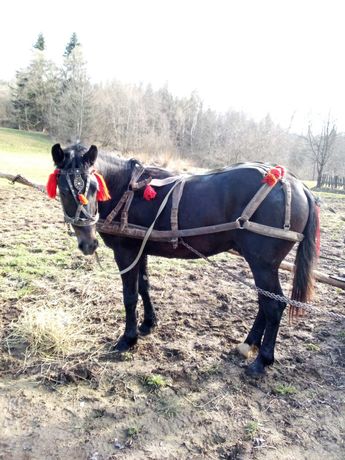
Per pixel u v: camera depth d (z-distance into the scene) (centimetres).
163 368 346
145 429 281
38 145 3972
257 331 377
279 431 287
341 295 541
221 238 340
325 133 3328
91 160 311
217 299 502
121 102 4847
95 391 318
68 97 4588
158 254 369
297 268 337
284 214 317
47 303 450
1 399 302
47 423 282
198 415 298
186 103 5669
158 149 3488
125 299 366
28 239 702
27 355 354
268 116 4938
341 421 299
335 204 1689
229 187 330
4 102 5781
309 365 366
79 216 307
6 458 251
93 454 258
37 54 5362
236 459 260
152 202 347
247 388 331
